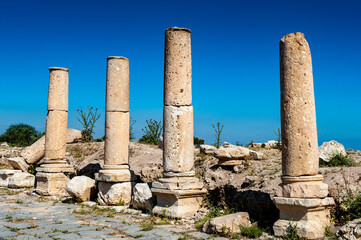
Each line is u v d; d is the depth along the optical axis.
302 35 9.01
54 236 8.60
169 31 11.71
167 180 11.21
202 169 14.96
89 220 10.68
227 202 11.73
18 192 17.19
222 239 8.36
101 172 13.80
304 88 8.84
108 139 14.17
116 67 14.43
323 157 13.49
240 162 13.87
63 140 17.28
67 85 17.70
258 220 9.87
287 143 8.87
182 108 11.52
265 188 11.17
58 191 16.52
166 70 11.70
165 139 11.56
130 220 10.68
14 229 9.27
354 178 10.05
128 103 14.70
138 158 19.78
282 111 9.06
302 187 8.44
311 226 8.11
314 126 8.88
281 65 9.19
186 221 10.41
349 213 9.05
